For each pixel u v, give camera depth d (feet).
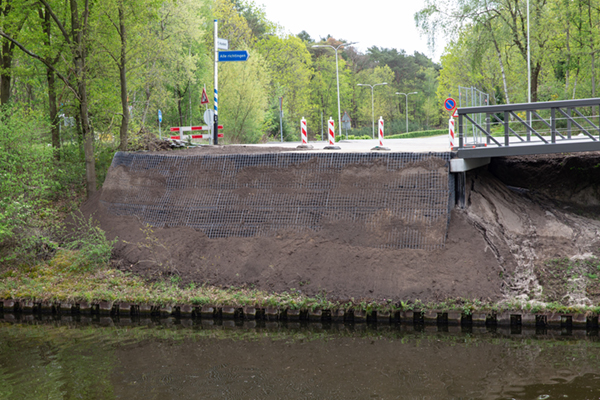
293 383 26.76
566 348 31.09
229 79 122.83
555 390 25.09
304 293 39.24
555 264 39.58
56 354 31.91
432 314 35.99
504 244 40.96
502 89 128.16
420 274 38.22
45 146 52.90
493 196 47.93
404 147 59.72
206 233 45.98
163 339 34.73
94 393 25.85
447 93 167.63
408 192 42.06
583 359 29.17
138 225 48.65
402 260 39.24
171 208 48.60
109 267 45.96
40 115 57.88
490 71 121.29
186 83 125.08
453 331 34.94
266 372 28.37
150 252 45.57
